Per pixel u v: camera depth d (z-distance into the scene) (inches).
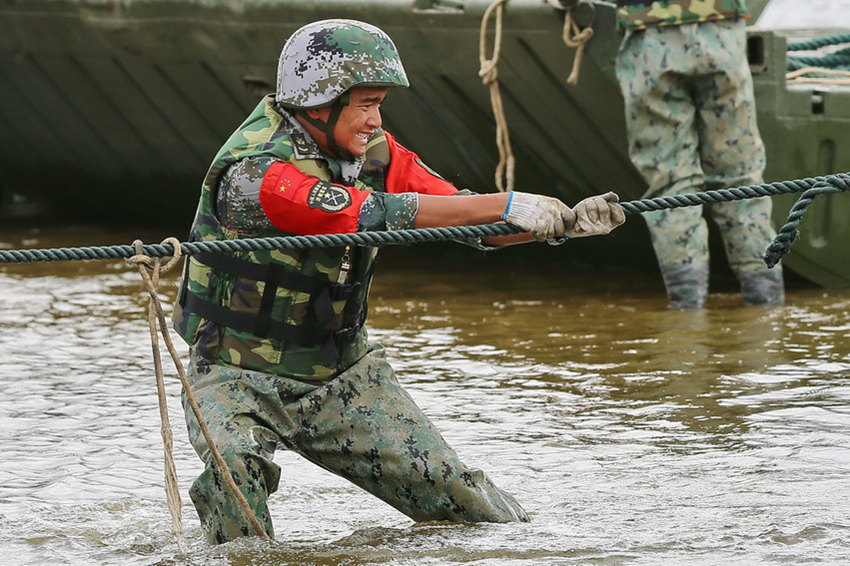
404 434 669.3
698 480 799.7
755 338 1229.7
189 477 842.2
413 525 709.9
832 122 1443.2
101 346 1240.2
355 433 667.4
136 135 1899.6
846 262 1505.9
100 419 981.8
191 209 2030.0
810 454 850.8
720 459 846.5
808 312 1360.7
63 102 1913.1
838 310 1371.8
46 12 1753.2
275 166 627.2
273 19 1530.5
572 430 932.6
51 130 2006.6
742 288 1416.1
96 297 1513.3
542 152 1533.0
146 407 1017.5
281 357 657.6
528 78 1427.2
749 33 1408.7
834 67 1611.7
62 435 939.3
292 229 630.5
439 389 1064.8
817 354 1155.3
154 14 1638.8
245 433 644.7
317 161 638.5
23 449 903.7
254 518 643.5
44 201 2292.1
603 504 749.9
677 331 1273.4
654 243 1401.3
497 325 1330.0
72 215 2282.2
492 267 1723.7
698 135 1375.5
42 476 843.4
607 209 628.4
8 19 1811.0
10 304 1467.8
